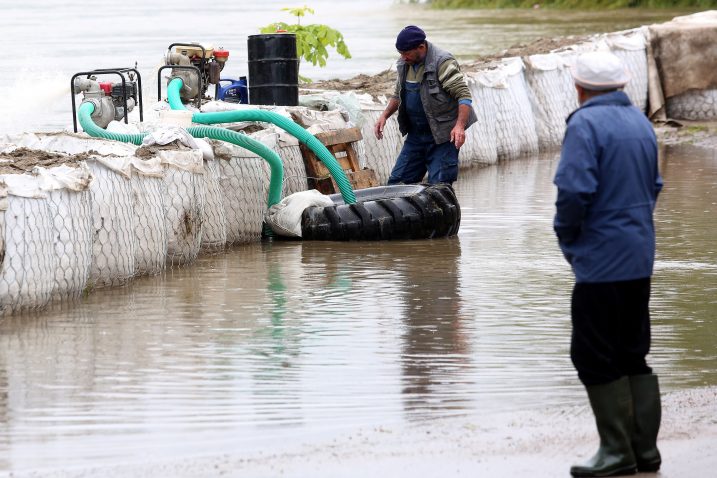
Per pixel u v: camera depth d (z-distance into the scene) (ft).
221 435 58.39
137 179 96.63
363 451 55.72
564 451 55.88
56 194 86.63
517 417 60.90
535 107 187.42
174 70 132.98
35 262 84.28
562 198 53.67
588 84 55.26
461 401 63.72
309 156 123.34
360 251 108.68
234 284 94.43
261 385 66.74
